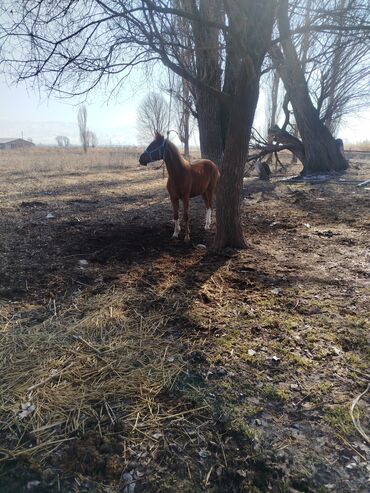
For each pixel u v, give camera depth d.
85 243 5.77
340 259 5.06
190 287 4.14
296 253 5.35
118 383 2.59
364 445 2.08
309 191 10.63
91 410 2.34
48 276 4.43
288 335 3.18
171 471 1.95
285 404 2.40
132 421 2.27
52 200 9.95
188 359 2.87
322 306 3.67
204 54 4.95
